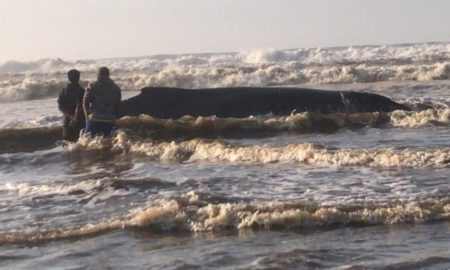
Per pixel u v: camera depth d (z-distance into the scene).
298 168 9.77
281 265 5.48
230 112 15.64
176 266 5.57
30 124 16.44
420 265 5.36
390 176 8.83
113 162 11.46
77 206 8.01
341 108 15.85
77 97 13.66
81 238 6.58
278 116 15.43
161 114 15.55
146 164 11.02
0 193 8.97
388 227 6.50
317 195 7.88
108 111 13.15
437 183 8.25
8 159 12.26
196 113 15.59
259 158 10.73
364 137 12.85
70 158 12.12
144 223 6.86
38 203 8.28
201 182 8.98
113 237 6.54
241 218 6.80
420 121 14.41
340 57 51.56
